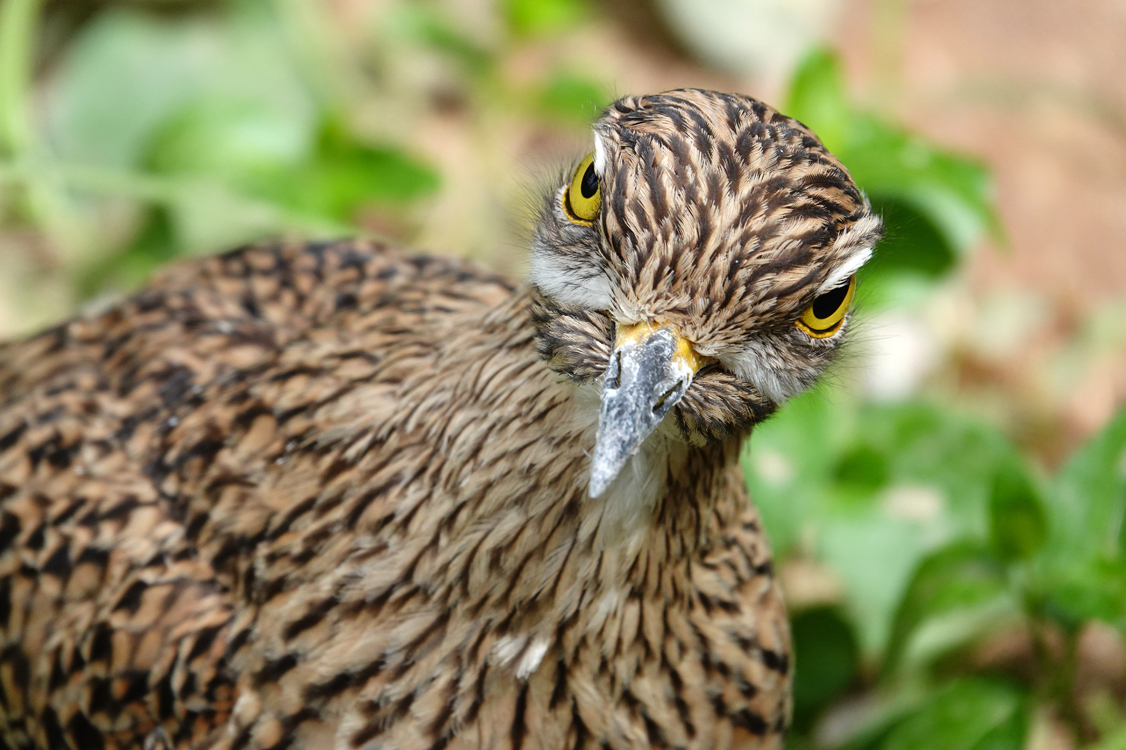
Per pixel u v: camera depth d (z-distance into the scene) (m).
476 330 7.62
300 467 7.93
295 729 7.76
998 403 14.91
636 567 7.60
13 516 8.66
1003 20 19.56
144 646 8.07
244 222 14.14
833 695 11.23
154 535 8.27
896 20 16.05
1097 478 10.22
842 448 11.28
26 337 10.14
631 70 17.94
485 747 7.75
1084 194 17.48
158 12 16.39
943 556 10.22
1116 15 19.86
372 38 17.27
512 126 16.23
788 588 12.14
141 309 9.46
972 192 11.38
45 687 8.52
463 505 7.41
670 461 7.36
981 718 10.03
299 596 7.73
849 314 7.61
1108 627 11.19
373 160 12.91
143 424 8.67
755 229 6.48
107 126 15.59
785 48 18.36
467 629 7.62
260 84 15.84
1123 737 10.38
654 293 6.57
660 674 8.01
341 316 9.05
